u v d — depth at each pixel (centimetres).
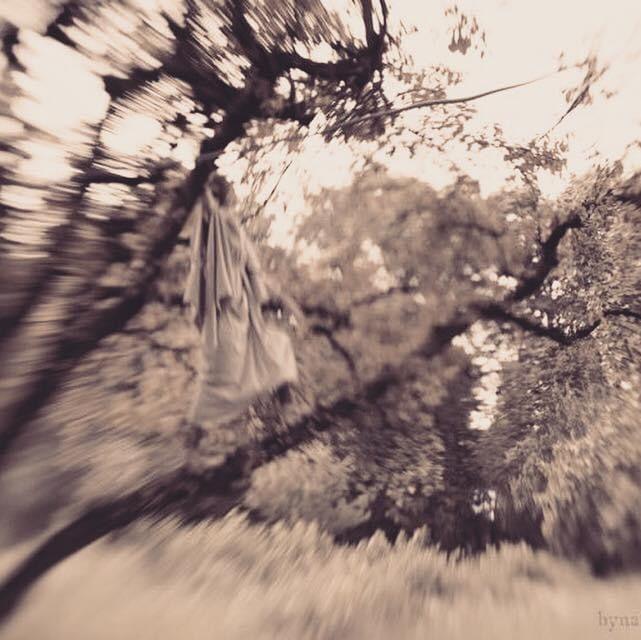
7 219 296
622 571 339
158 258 344
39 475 354
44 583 305
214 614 286
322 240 501
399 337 482
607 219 473
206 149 360
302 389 455
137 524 373
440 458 427
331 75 418
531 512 390
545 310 475
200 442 415
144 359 400
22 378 306
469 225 504
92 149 315
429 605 301
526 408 445
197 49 344
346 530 384
